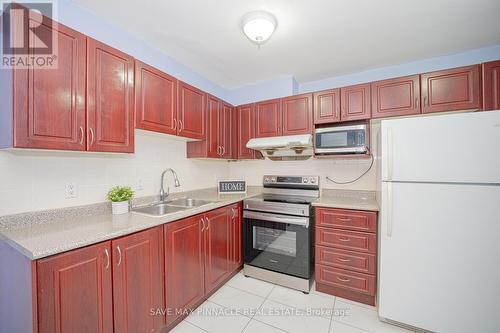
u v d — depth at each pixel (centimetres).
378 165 198
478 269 138
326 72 261
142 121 165
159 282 148
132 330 129
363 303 192
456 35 186
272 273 225
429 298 150
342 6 152
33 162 134
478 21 167
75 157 154
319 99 234
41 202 137
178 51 214
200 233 184
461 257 141
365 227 189
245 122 277
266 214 228
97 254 114
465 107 178
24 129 107
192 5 152
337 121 226
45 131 114
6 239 111
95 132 136
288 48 208
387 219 160
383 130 161
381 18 164
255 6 153
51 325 97
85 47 132
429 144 148
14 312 107
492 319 135
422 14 160
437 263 147
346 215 197
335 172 257
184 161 246
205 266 190
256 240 236
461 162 140
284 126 252
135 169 194
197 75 260
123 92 152
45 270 96
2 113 111
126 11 158
